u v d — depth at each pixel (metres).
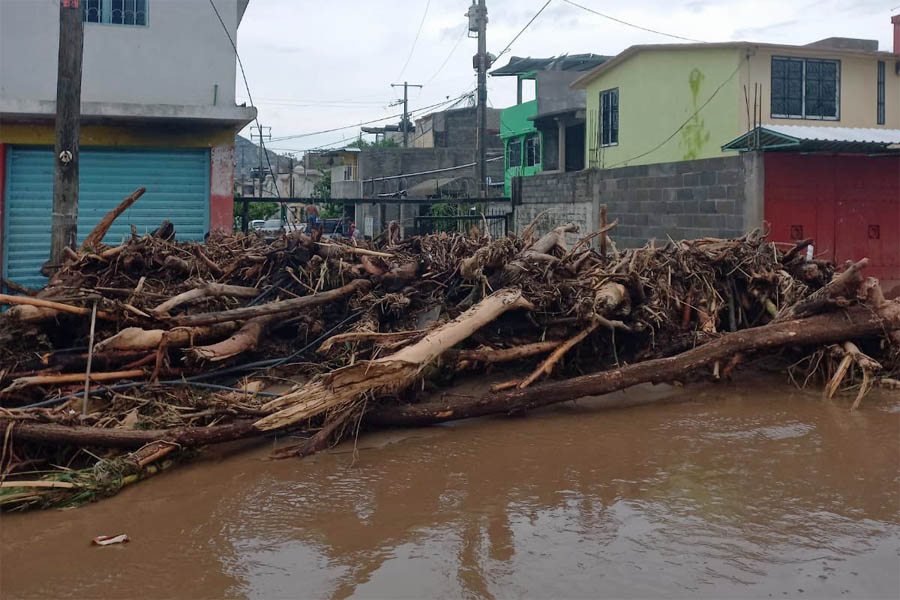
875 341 9.09
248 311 8.12
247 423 6.53
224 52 13.22
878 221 16.34
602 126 27.28
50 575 4.54
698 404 8.26
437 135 50.31
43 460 6.18
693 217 16.78
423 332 7.64
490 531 5.11
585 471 6.23
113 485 5.78
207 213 13.56
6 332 7.29
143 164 13.23
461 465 6.42
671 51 23.75
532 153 35.97
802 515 5.30
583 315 8.41
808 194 15.60
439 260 9.82
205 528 5.19
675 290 9.69
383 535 5.06
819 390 8.82
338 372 6.71
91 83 12.66
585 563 4.64
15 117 12.06
